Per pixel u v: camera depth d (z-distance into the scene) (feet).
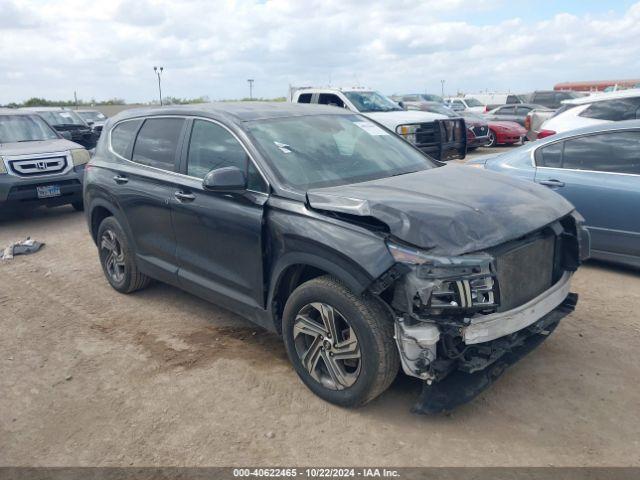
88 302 18.47
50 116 52.49
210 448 10.72
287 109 15.84
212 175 12.54
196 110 15.57
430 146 37.60
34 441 11.19
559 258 12.50
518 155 21.31
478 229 10.50
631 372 12.78
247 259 13.15
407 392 12.21
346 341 11.20
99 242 19.36
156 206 15.89
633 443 10.38
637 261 18.31
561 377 12.63
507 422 11.12
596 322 15.42
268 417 11.60
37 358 14.64
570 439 10.55
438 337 10.09
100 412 12.07
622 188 18.12
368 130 16.21
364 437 10.84
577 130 19.81
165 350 14.76
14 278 21.31
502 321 10.46
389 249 10.17
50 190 30.27
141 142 17.25
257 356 14.23
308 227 11.46
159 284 19.90
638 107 28.86
